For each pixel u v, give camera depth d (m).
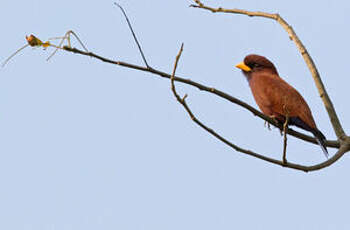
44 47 7.61
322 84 10.66
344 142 9.97
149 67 8.69
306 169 8.70
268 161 8.30
